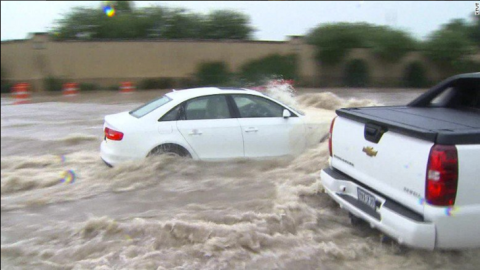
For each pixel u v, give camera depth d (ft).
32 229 16.44
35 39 83.92
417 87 90.33
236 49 92.68
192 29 94.02
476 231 11.53
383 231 12.92
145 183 20.99
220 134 22.67
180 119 22.49
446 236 11.46
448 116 14.90
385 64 93.45
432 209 11.39
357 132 14.55
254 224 15.83
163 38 91.71
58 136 33.58
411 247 12.77
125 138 21.76
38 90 83.71
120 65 88.58
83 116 44.96
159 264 13.46
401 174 12.39
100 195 19.92
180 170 21.70
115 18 91.30
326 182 15.67
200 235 15.02
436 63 89.30
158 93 77.36
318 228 15.93
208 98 23.12
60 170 23.89
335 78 92.89
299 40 93.40
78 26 88.79
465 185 11.31
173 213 17.47
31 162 25.26
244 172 22.24
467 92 17.19
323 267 13.37
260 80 87.71
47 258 14.30
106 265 13.58
